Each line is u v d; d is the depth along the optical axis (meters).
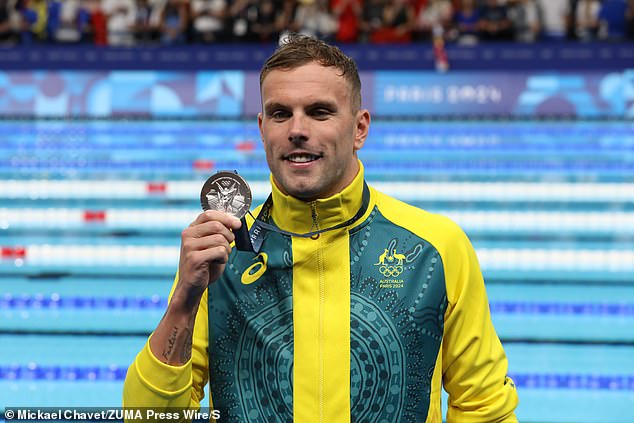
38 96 8.02
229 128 8.11
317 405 1.38
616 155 7.38
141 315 4.91
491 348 1.48
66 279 5.39
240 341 1.42
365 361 1.39
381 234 1.46
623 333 4.66
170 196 6.74
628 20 8.30
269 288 1.43
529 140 7.71
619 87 7.83
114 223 6.32
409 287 1.42
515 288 5.23
